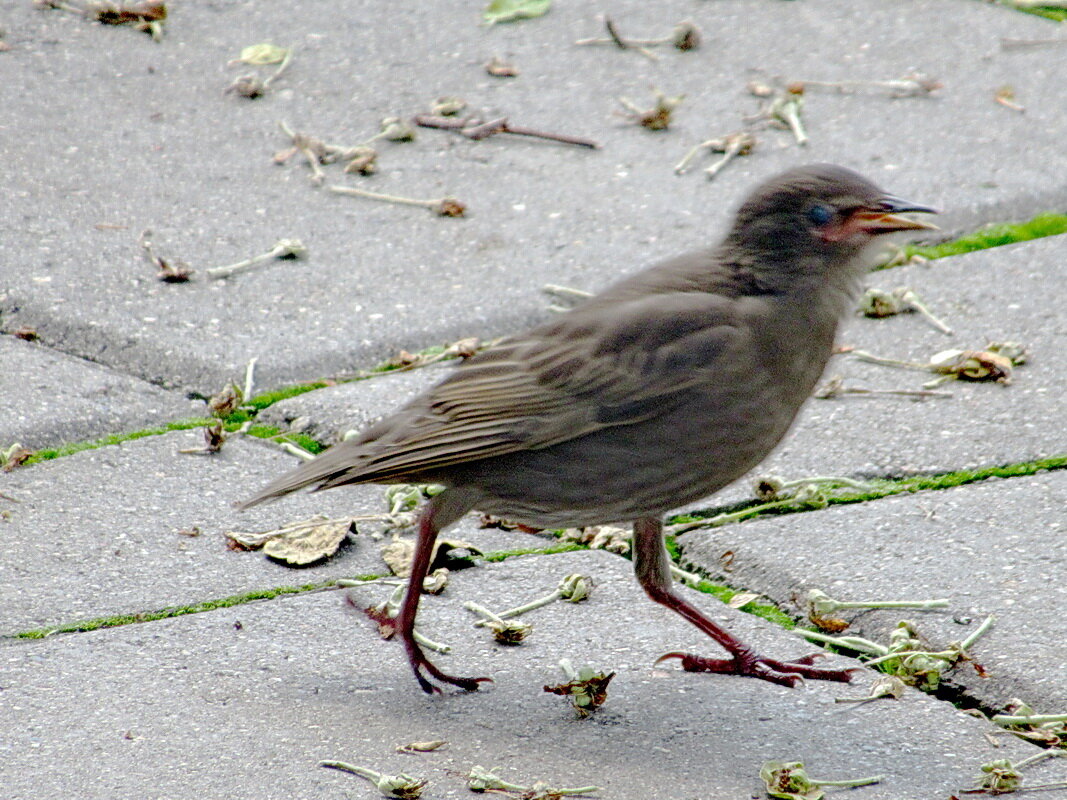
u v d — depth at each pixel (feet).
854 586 29.37
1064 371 37.83
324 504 32.86
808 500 32.45
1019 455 34.30
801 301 27.02
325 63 55.21
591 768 23.99
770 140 50.29
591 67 55.36
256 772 23.65
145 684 26.27
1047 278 42.47
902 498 32.76
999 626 27.91
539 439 26.30
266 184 47.37
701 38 57.57
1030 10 60.75
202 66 54.80
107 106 51.78
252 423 35.91
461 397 26.81
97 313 39.60
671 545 31.58
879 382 37.78
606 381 26.14
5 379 36.68
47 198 45.68
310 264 42.68
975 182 47.24
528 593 29.68
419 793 22.94
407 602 26.61
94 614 28.55
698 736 25.02
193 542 31.22
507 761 24.17
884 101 52.85
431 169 48.60
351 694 26.17
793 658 27.58
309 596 29.50
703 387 26.11
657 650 27.86
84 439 34.91
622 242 44.01
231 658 27.22
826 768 24.08
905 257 43.78
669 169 48.44
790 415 27.27
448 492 27.07
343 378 37.81
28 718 25.11
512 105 52.54
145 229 44.21
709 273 27.58
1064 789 23.50
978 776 23.88
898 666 27.07
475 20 59.11
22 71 53.78
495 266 42.75
